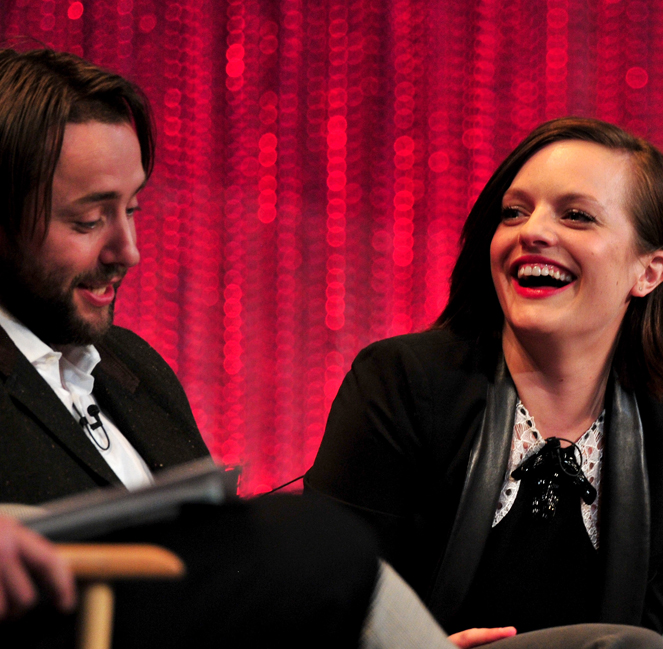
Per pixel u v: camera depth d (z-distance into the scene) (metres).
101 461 2.95
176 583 1.64
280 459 11.12
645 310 4.16
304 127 11.44
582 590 3.97
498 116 11.98
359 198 11.55
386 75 11.62
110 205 3.10
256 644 1.69
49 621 1.56
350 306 11.55
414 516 4.14
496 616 3.96
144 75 10.48
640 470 4.00
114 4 10.31
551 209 3.95
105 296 3.24
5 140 2.92
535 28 11.94
